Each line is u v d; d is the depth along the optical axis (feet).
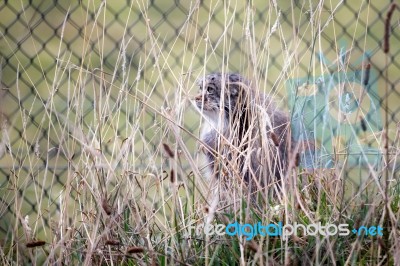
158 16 63.98
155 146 45.44
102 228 40.57
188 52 55.52
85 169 41.96
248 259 37.83
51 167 48.19
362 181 45.03
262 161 40.32
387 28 35.88
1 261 40.68
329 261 38.24
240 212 38.47
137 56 54.44
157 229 44.16
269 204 41.06
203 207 40.14
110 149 49.11
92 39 58.75
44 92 58.65
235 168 40.68
